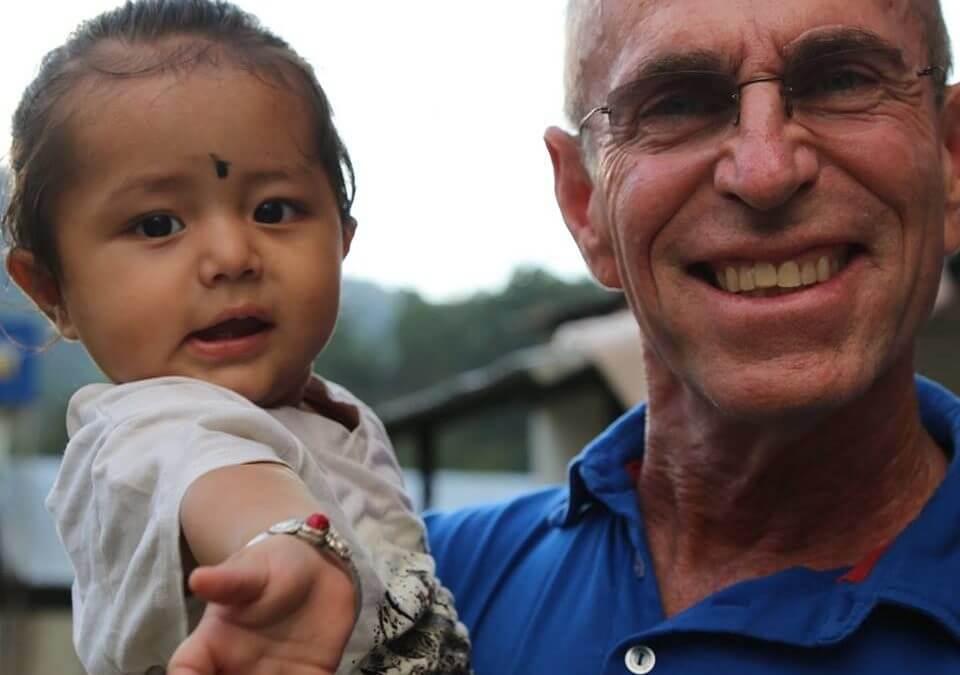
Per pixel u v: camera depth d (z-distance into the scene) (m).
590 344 6.62
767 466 2.20
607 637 2.26
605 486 2.47
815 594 2.11
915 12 2.12
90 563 1.74
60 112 1.90
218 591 1.28
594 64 2.29
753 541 2.28
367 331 21.67
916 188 2.04
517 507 2.70
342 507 1.96
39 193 1.92
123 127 1.86
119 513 1.65
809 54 2.03
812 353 2.01
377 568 1.94
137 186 1.85
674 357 2.18
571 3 2.41
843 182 2.02
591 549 2.44
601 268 2.43
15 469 10.52
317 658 1.34
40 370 8.64
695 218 2.09
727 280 2.10
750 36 2.05
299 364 1.95
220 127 1.87
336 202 2.02
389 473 2.12
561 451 7.46
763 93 2.03
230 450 1.61
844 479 2.20
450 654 2.02
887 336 2.05
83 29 1.97
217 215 1.88
